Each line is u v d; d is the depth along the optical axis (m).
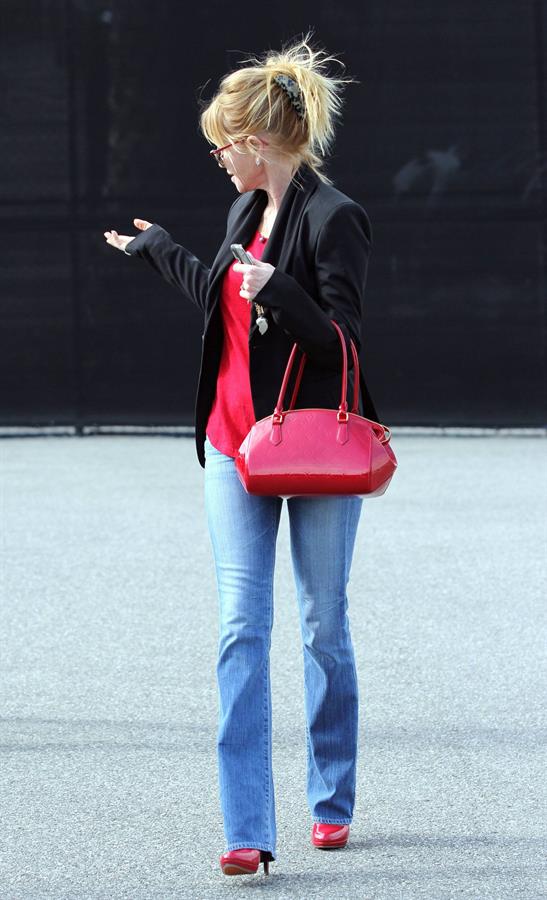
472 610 20.31
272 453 11.40
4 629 19.67
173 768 14.33
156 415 37.94
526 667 17.59
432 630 19.28
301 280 11.75
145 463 34.03
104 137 37.34
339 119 36.47
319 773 12.36
